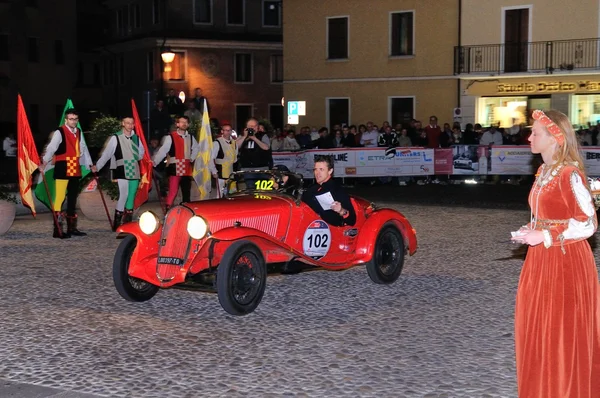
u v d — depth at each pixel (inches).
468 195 842.8
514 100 1304.1
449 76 1339.8
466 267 425.1
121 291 343.9
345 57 1423.5
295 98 1471.5
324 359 264.7
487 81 1310.3
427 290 369.1
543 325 190.7
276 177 372.8
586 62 1241.4
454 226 592.4
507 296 354.6
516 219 633.0
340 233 376.5
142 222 342.3
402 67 1376.7
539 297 191.5
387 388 236.4
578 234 188.1
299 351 274.1
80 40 2159.2
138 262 339.3
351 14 1411.2
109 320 318.0
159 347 280.2
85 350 277.0
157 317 323.6
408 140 1037.2
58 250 486.6
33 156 532.7
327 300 350.9
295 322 313.4
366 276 403.5
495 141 1032.2
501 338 287.6
